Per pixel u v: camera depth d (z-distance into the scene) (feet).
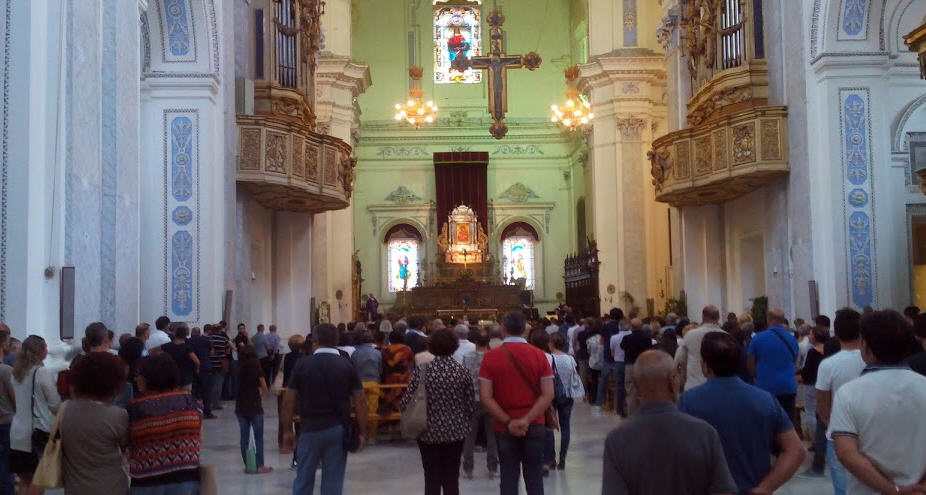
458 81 131.95
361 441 23.13
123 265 35.86
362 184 130.93
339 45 102.94
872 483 12.69
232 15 55.98
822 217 50.83
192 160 50.88
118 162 35.55
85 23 32.09
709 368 14.46
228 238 55.11
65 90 30.53
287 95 63.93
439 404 23.13
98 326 24.38
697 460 11.55
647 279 97.25
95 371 15.57
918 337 19.57
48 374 22.17
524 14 131.85
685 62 76.13
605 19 100.32
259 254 67.67
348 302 105.70
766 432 13.99
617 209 98.68
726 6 61.52
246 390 33.22
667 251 97.91
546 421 24.29
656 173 65.67
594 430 43.60
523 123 130.72
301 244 72.59
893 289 49.78
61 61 30.14
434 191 130.52
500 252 130.21
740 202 66.39
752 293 65.87
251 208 64.59
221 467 34.53
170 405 15.90
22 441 21.86
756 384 28.50
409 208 129.90
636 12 99.55
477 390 31.37
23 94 28.58
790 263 55.67
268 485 30.96
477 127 130.93
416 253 130.72
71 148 30.76
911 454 12.86
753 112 55.16
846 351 21.09
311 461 22.63
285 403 22.82
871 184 49.80
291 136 59.11
